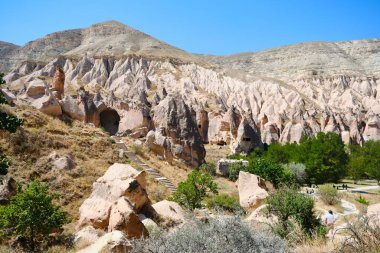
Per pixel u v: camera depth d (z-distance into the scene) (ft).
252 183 91.86
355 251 23.93
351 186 183.62
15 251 41.63
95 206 52.34
